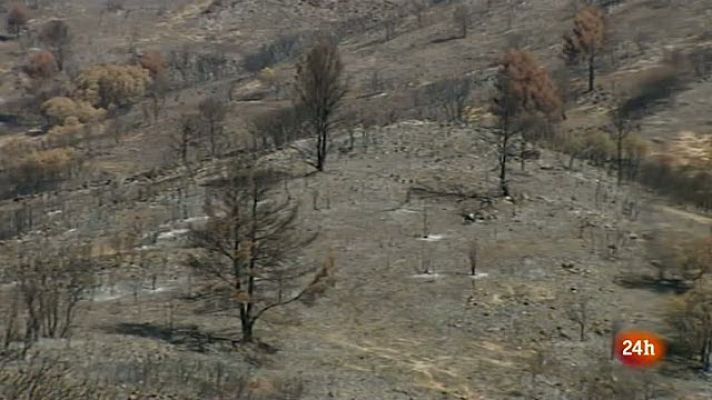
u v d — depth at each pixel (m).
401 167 127.12
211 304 84.38
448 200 114.62
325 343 78.44
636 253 100.75
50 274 88.75
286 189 117.75
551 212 111.81
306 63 147.12
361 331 82.31
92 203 131.62
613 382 73.44
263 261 76.88
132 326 77.00
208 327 78.69
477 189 118.31
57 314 76.56
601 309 87.12
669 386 74.00
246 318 75.94
